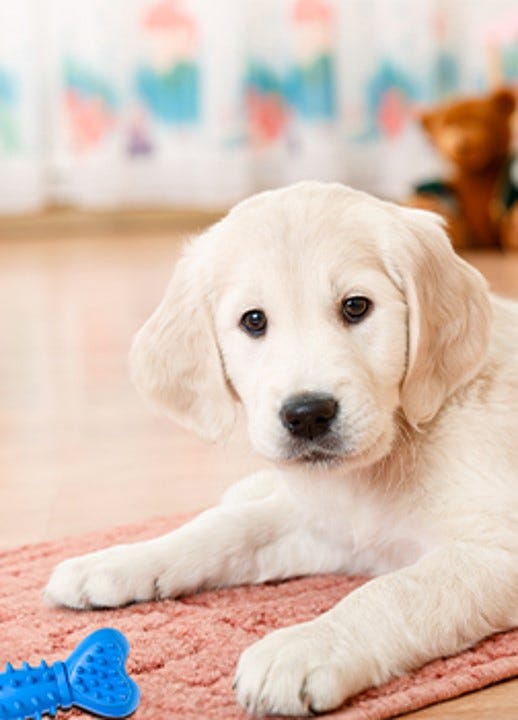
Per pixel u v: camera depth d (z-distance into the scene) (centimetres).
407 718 143
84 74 697
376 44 740
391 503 178
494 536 167
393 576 161
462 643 158
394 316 171
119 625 173
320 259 170
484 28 747
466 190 605
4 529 227
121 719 142
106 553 186
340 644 148
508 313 195
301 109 733
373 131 748
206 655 161
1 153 684
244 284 174
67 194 711
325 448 162
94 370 378
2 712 138
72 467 271
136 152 713
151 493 247
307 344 167
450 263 182
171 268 594
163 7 701
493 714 144
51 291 539
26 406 335
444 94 752
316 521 190
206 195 722
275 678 142
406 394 173
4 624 175
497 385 180
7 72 679
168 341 191
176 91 711
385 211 180
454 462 173
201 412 189
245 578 191
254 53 725
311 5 724
